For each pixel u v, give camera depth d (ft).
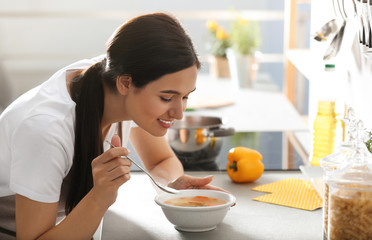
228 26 19.66
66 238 4.09
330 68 6.23
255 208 4.89
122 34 4.17
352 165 3.59
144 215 4.75
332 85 6.32
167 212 4.32
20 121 4.11
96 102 4.39
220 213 4.29
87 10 19.75
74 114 4.34
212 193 4.63
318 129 6.24
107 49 4.29
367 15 5.08
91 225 4.12
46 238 4.09
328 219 3.69
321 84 7.09
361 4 5.26
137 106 4.21
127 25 4.19
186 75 4.09
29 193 3.98
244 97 11.69
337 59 6.79
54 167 4.05
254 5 19.65
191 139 6.51
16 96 19.72
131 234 4.31
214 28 14.74
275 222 4.52
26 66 19.69
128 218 4.68
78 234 4.11
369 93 5.32
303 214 4.71
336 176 3.58
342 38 6.16
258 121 9.19
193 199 4.59
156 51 4.02
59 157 4.09
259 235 4.24
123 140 5.55
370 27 4.98
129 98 4.24
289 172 6.16
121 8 19.88
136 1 19.83
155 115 4.18
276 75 19.53
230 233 4.29
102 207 4.11
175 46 4.04
